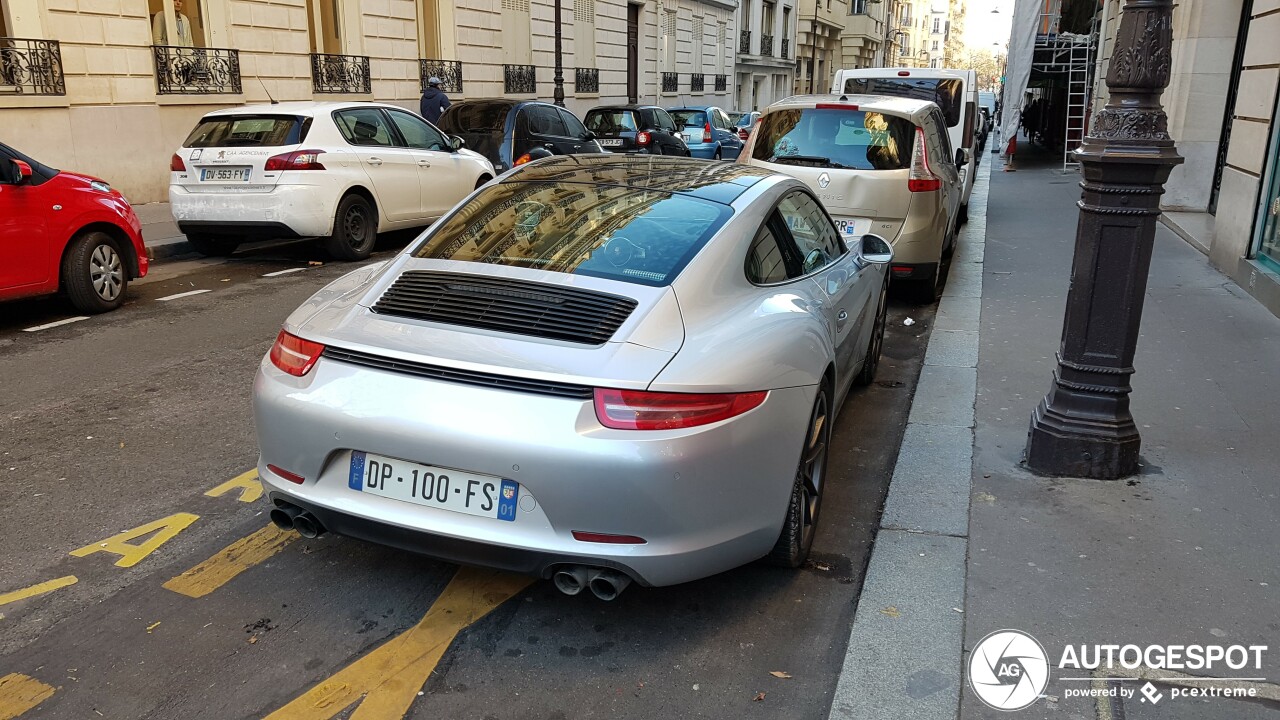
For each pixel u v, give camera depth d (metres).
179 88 14.58
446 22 21.34
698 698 2.76
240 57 15.70
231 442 4.71
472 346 2.80
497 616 3.17
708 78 39.53
